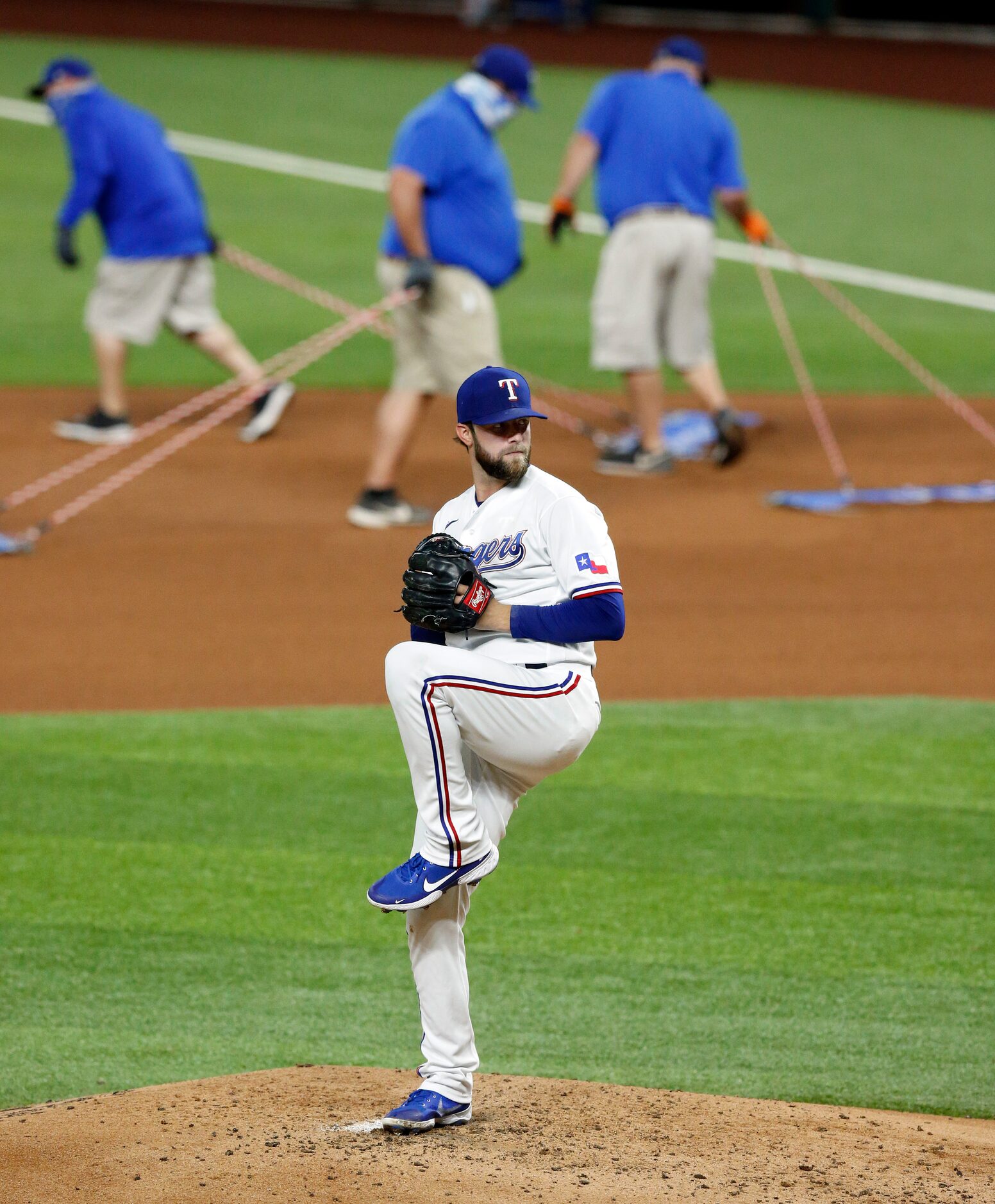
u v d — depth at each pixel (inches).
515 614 576.4
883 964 802.2
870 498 1581.0
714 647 1236.5
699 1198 521.7
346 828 941.2
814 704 1135.6
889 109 4397.1
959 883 885.8
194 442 1753.2
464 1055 597.3
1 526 1465.3
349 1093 633.6
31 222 2758.4
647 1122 608.4
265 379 1795.0
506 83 1395.2
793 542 1475.1
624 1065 711.1
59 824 934.4
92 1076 693.3
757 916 848.3
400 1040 732.0
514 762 578.6
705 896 868.0
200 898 856.9
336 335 1459.2
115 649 1205.1
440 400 1972.2
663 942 820.6
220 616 1274.6
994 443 1802.4
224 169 3238.2
